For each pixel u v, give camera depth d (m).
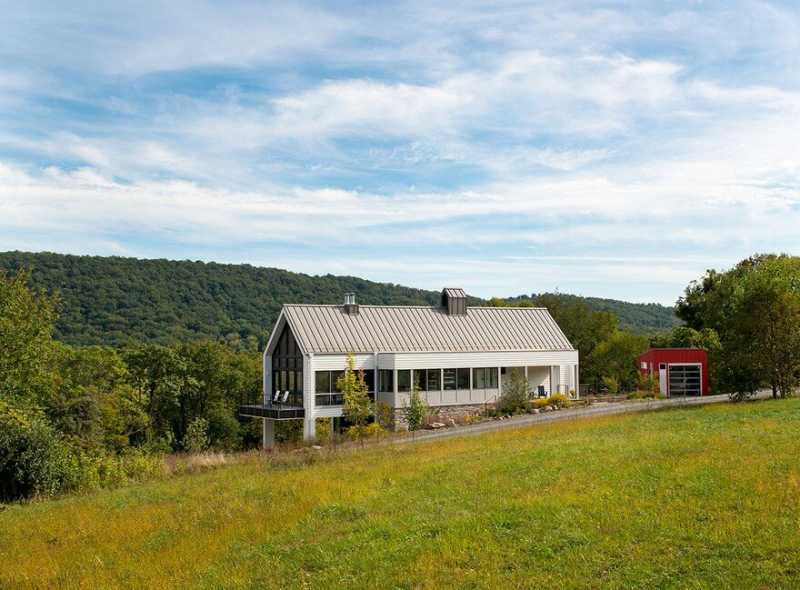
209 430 56.81
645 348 61.62
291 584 10.80
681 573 9.58
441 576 10.30
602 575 9.79
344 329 45.00
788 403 27.95
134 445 50.75
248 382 60.12
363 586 10.28
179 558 12.77
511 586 9.68
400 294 120.50
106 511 18.48
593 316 70.56
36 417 27.80
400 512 14.12
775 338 32.03
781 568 9.37
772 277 38.34
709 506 12.18
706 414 26.64
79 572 12.69
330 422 42.06
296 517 14.64
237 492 18.67
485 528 12.20
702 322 65.19
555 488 14.55
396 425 42.28
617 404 40.53
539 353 48.94
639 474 14.98
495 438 25.55
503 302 83.06
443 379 44.88
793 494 12.34
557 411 40.12
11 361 32.69
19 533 16.64
